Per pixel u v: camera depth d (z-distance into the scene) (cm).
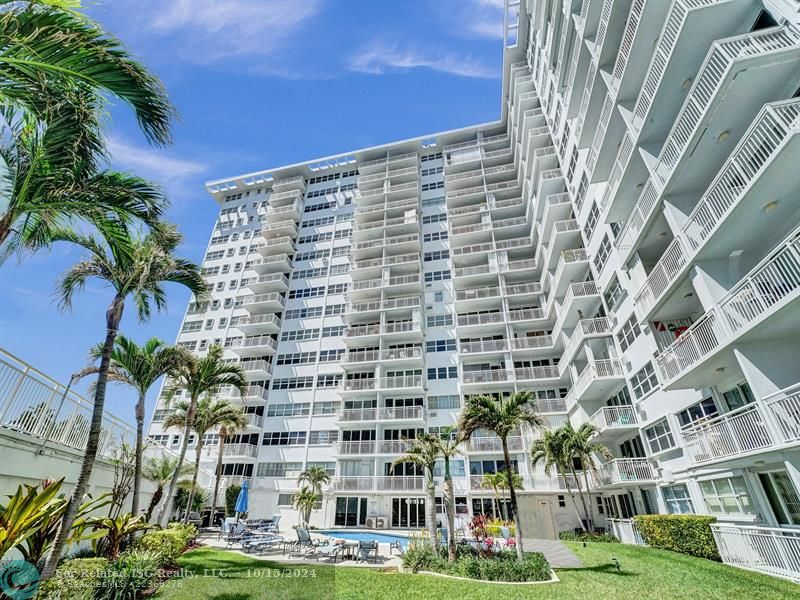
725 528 1111
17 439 776
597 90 1903
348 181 4675
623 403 2012
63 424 960
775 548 932
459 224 3869
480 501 2552
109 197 621
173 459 1942
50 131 504
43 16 407
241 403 3378
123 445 1305
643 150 1395
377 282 3634
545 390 2891
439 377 3195
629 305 1828
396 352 3253
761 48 875
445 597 816
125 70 463
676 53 1134
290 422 3297
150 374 1336
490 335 3272
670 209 1248
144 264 894
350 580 950
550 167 3097
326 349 3597
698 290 1108
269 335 3784
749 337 940
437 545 1281
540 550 1474
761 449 905
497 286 3503
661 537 1405
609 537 1808
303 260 4209
